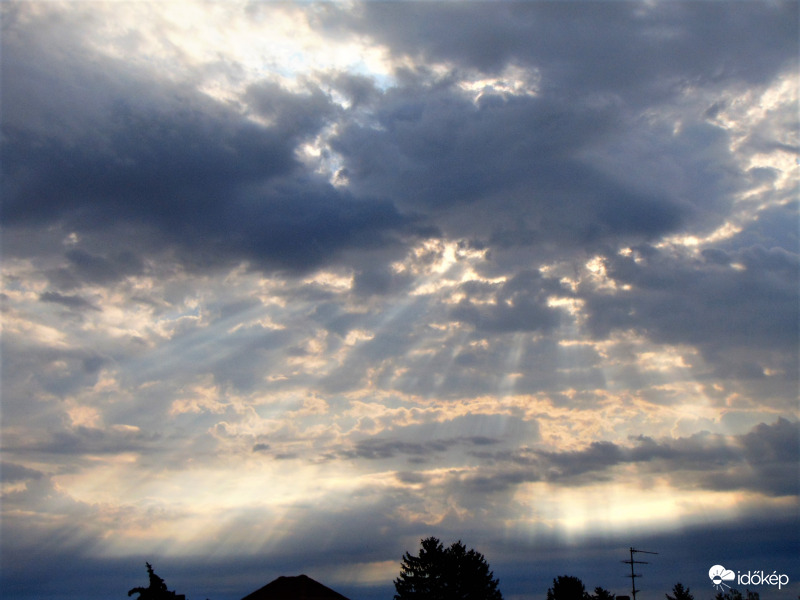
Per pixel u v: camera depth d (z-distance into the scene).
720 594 85.62
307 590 48.91
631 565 77.31
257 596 48.56
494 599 74.81
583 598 75.94
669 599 85.06
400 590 75.06
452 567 74.31
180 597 54.28
